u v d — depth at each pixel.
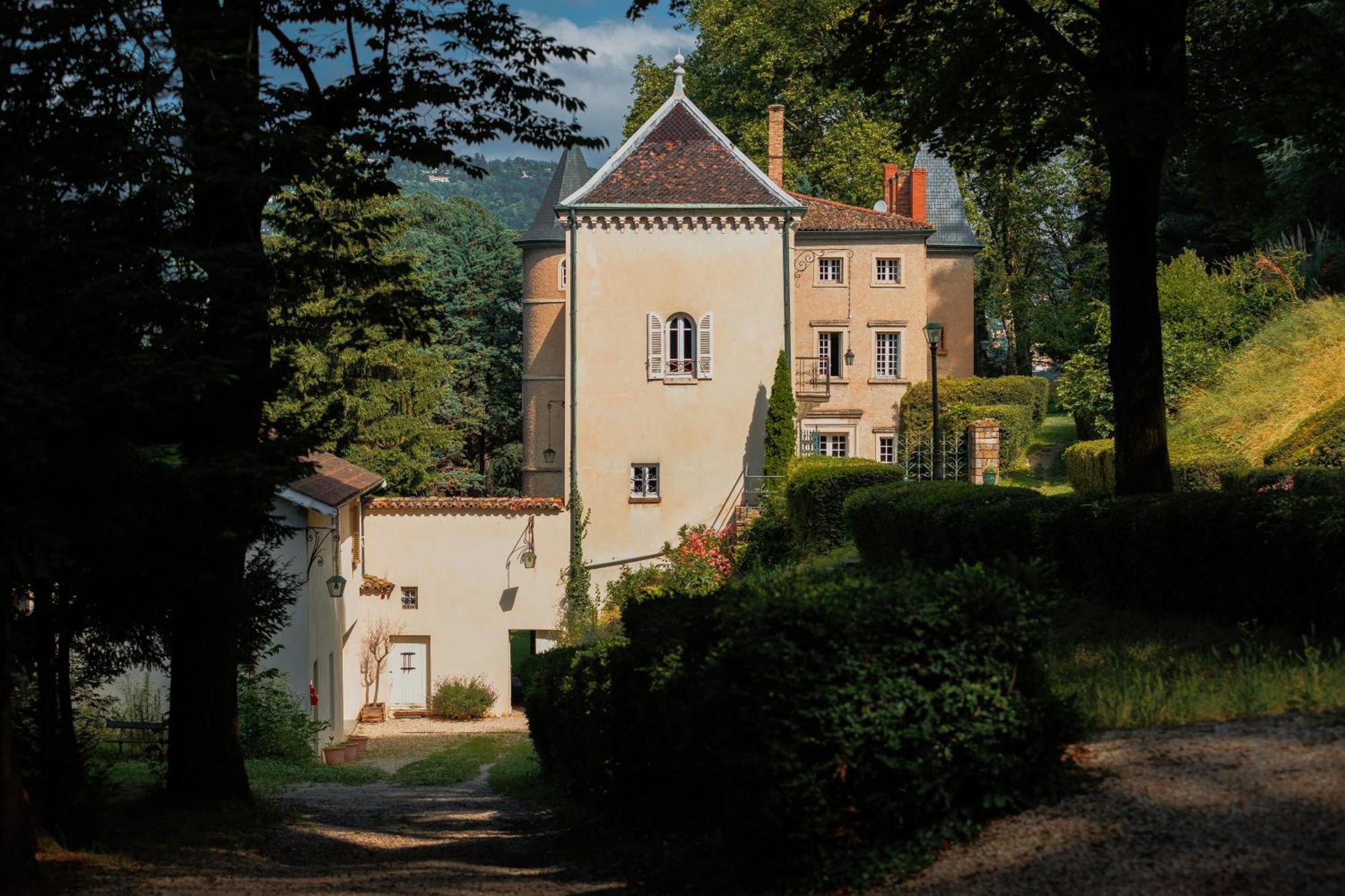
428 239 58.16
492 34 13.94
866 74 18.23
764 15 52.41
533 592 38.31
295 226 12.91
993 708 7.54
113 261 10.23
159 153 10.82
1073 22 17.80
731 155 40.00
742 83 55.03
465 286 58.66
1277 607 11.32
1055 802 7.41
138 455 9.67
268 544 14.13
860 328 48.78
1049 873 6.45
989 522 16.08
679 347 39.28
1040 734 7.62
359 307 13.34
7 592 9.63
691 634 9.25
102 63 10.87
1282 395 26.75
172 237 11.54
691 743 9.12
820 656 7.45
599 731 13.24
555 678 17.25
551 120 14.65
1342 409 22.70
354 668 34.94
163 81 11.05
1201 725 8.42
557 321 48.38
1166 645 11.59
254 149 11.65
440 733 34.16
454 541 38.28
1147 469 15.33
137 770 18.27
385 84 13.85
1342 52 15.84
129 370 9.62
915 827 7.48
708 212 38.72
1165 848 6.38
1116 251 15.50
